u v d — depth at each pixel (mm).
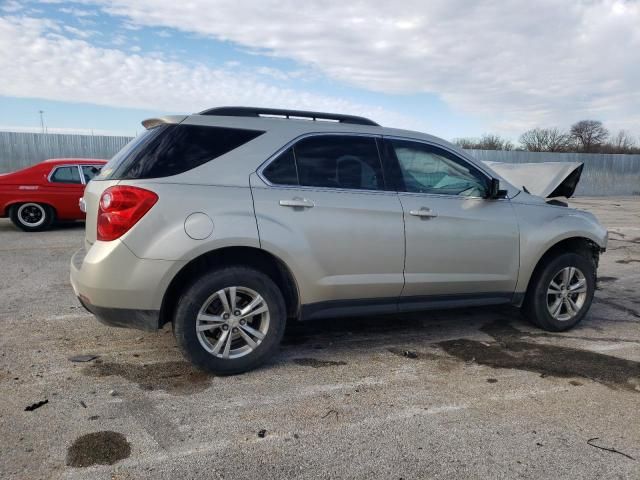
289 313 3977
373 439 2898
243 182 3578
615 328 5004
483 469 2637
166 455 2691
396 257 4016
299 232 3676
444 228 4168
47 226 10547
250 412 3176
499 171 6004
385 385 3613
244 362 3689
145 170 3424
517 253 4492
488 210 4395
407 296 4148
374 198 3955
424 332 4770
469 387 3611
